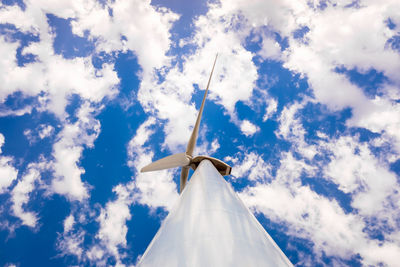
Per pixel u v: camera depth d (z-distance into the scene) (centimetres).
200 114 2064
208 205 637
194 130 2030
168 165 1645
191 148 1978
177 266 426
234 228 532
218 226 529
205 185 805
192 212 605
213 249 454
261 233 574
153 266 451
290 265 509
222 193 741
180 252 460
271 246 529
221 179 907
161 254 473
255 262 436
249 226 575
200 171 995
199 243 474
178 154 1627
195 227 532
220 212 598
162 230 594
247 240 497
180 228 546
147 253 524
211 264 418
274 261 464
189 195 729
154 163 1691
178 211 654
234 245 468
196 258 436
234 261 427
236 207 656
